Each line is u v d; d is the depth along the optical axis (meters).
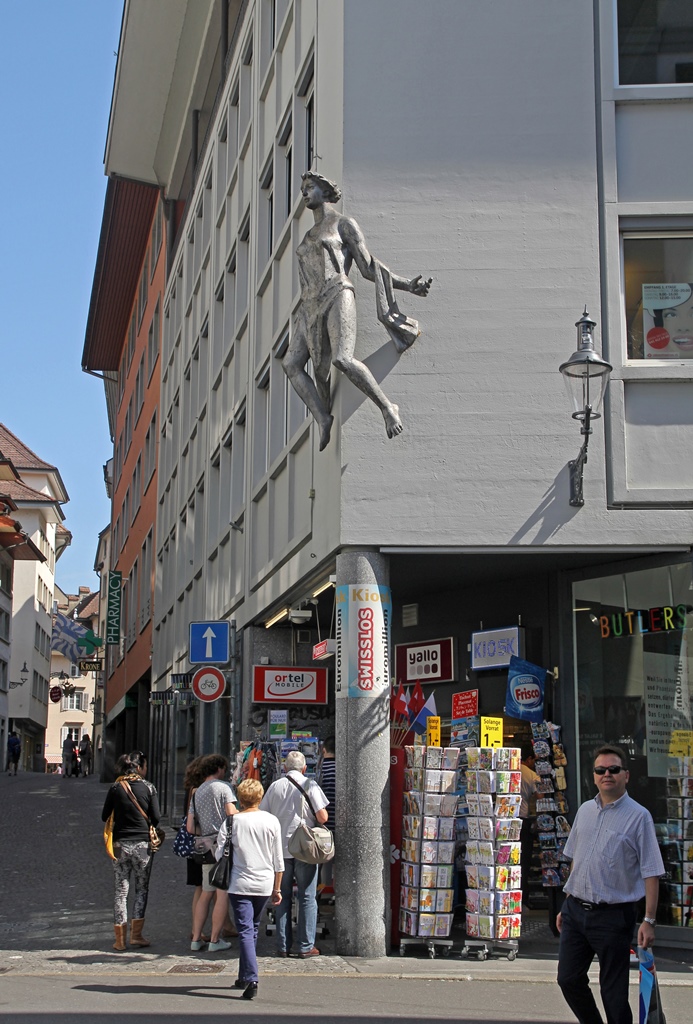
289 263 16.16
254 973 8.96
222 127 24.34
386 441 11.54
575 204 11.95
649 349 11.94
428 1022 8.17
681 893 11.41
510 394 11.63
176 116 30.48
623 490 11.49
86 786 42.53
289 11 16.66
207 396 24.59
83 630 64.06
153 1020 7.98
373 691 11.23
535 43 12.17
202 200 27.19
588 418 10.77
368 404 11.60
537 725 12.50
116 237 41.88
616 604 12.30
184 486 28.80
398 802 11.38
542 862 12.24
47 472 74.94
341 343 11.51
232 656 19.00
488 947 10.80
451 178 11.98
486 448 11.55
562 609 12.74
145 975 9.91
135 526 42.81
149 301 39.97
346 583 11.44
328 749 12.74
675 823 11.58
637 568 12.09
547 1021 8.30
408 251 11.88
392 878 11.30
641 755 11.95
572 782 12.43
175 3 26.06
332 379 12.01
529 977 10.02
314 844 10.50
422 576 13.56
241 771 14.90
